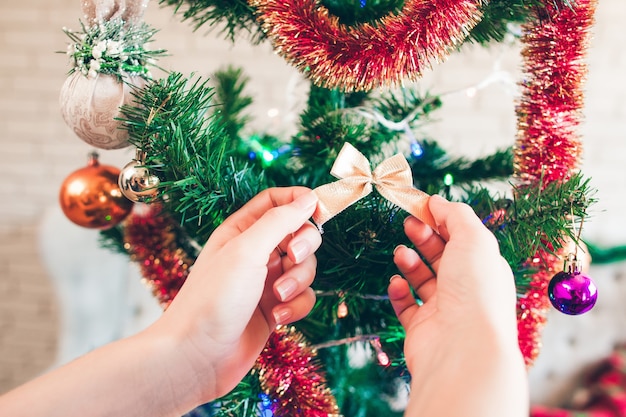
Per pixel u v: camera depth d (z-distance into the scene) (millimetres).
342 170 468
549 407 1303
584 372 1285
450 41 455
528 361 546
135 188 467
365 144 616
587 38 491
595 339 1274
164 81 463
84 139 482
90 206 620
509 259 510
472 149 1299
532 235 481
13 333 1424
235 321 454
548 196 477
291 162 671
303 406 516
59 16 1340
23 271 1408
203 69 1334
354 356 885
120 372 434
